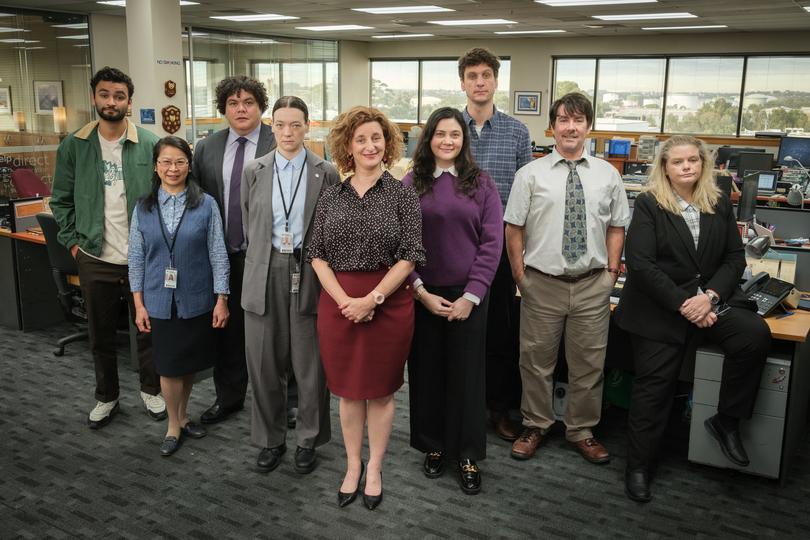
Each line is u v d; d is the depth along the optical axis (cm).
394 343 220
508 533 220
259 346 247
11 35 787
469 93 267
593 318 256
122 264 288
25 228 424
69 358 381
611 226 260
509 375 287
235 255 278
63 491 243
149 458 267
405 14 875
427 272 234
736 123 1118
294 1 754
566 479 255
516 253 262
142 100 643
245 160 272
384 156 220
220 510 231
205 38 1044
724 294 238
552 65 1236
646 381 246
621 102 1198
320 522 225
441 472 256
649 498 241
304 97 1265
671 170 242
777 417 244
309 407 254
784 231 373
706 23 936
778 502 241
